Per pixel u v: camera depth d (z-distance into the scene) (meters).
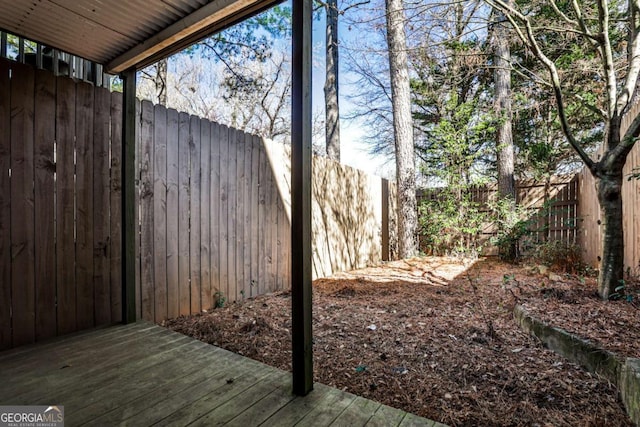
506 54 6.87
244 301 3.64
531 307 2.91
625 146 2.96
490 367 2.11
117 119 2.77
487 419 1.61
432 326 2.87
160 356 2.16
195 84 9.48
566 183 6.29
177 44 2.39
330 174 5.46
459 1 4.77
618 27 5.30
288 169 4.38
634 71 3.16
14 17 2.12
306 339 1.76
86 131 2.58
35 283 2.34
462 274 5.24
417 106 9.62
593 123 7.21
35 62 2.77
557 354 2.28
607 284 3.06
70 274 2.51
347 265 5.82
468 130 7.18
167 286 3.02
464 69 8.16
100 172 2.66
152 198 2.92
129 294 2.71
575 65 5.53
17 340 2.26
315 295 3.99
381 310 3.35
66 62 2.92
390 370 2.11
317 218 5.12
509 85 7.20
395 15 6.39
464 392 1.84
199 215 3.29
